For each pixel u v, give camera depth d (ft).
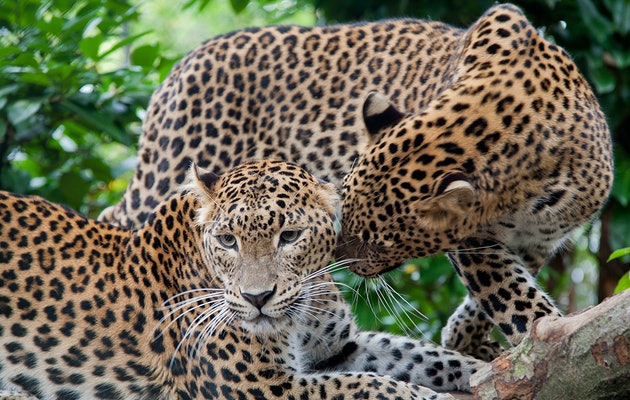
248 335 31.40
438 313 54.34
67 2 48.78
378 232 32.65
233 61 42.68
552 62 34.86
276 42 42.91
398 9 55.42
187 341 32.40
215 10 90.43
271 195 30.63
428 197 31.78
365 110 35.04
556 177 33.12
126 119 47.85
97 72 47.44
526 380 25.08
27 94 44.50
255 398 31.50
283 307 30.42
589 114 34.27
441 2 54.03
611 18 51.96
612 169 35.09
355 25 42.93
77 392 33.06
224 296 31.04
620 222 51.42
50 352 32.83
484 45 35.29
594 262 68.74
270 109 42.22
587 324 23.65
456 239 32.86
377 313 48.62
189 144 42.16
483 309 34.81
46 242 33.50
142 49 47.01
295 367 32.32
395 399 30.86
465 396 33.78
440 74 39.14
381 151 33.04
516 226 34.12
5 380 32.76
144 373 33.04
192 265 32.63
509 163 32.48
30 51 45.78
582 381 23.91
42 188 50.44
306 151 41.81
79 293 33.12
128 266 33.47
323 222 31.35
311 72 42.01
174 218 33.40
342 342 35.22
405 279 54.70
